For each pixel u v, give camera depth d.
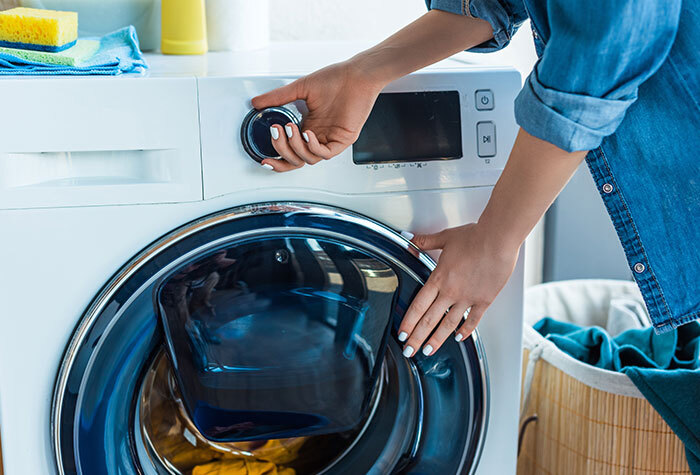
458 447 1.08
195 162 0.92
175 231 0.93
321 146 0.91
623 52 0.71
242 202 0.94
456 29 0.97
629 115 0.82
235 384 1.00
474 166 1.00
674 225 0.85
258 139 0.91
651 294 0.88
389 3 1.71
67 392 0.93
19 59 0.90
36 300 0.92
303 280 0.98
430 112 0.98
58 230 0.90
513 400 1.11
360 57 0.94
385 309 1.01
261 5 1.35
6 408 0.94
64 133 0.88
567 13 0.72
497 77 0.99
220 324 0.97
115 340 0.94
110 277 0.93
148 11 1.32
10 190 0.88
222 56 1.23
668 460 1.33
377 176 0.97
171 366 0.98
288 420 1.04
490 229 0.89
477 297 0.94
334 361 1.01
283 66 1.06
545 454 1.48
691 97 0.80
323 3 1.67
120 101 0.88
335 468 1.12
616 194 0.85
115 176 0.92
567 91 0.74
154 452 1.06
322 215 0.95
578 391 1.37
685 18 0.79
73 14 1.05
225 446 1.13
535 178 0.81
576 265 1.96
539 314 1.72
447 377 1.04
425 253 1.00
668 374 1.24
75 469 0.96
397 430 1.09
